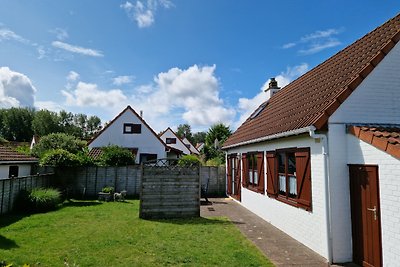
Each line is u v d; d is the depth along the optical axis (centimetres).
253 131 1282
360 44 915
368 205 591
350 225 646
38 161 1716
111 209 1242
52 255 630
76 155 1756
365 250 598
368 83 682
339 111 667
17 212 1149
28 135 7050
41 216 1070
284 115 1029
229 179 1698
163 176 1080
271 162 985
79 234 809
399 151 500
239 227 930
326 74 967
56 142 2467
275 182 952
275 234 849
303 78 1272
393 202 525
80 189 1689
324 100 747
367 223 594
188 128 10906
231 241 764
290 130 779
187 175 1098
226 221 1022
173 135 4644
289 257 654
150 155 2723
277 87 1669
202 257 636
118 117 2741
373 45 786
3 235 791
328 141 661
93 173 1708
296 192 815
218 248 702
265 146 1060
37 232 827
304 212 755
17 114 6975
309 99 898
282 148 900
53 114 7531
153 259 619
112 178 1719
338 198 649
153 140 2750
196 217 1089
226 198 1666
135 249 681
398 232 513
